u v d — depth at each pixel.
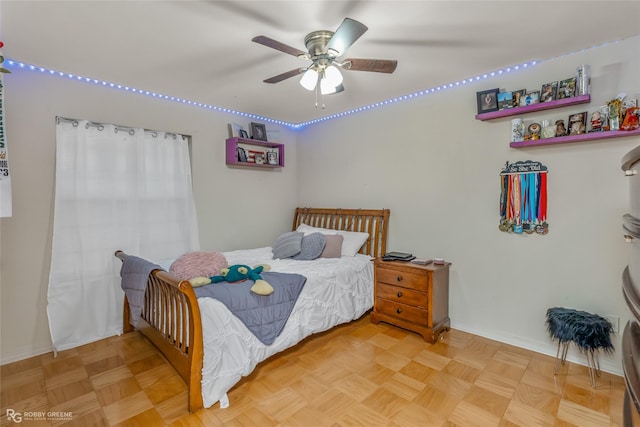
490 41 2.22
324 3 1.76
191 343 1.90
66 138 2.72
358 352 2.62
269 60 2.48
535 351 2.62
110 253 2.94
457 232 3.06
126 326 2.98
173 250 3.37
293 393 2.08
